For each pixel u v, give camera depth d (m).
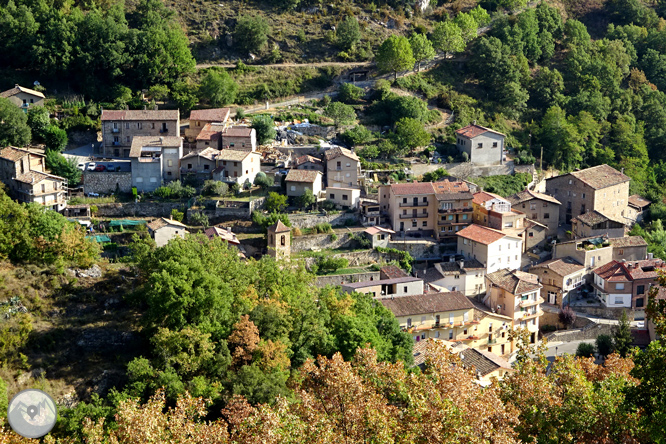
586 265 146.88
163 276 98.12
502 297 134.88
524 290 133.00
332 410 71.19
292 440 66.31
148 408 72.88
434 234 155.12
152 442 67.81
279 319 100.31
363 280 137.75
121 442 69.50
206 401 81.19
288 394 88.50
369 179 164.50
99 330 102.06
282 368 94.69
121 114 167.75
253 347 94.31
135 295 103.56
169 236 135.50
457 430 66.00
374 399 71.62
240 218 147.00
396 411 71.06
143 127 167.38
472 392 71.12
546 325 139.62
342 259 141.12
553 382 77.50
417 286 133.62
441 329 126.06
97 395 88.56
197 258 104.75
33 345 97.19
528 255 155.00
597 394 74.88
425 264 149.25
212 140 163.75
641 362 65.69
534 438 68.88
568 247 149.62
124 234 136.50
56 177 142.75
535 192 167.50
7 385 89.62
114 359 98.19
